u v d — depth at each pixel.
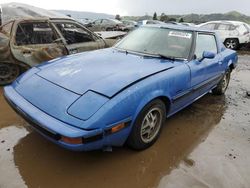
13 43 5.03
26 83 3.09
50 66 3.35
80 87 2.72
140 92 2.75
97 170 2.75
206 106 4.84
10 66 5.25
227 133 3.79
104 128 2.44
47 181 2.56
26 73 3.36
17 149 3.03
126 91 2.66
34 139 3.26
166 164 2.93
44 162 2.83
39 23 5.30
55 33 5.42
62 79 2.93
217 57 4.67
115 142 2.68
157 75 3.10
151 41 4.05
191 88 3.78
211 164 2.99
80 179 2.61
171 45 3.93
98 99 2.53
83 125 2.35
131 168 2.82
